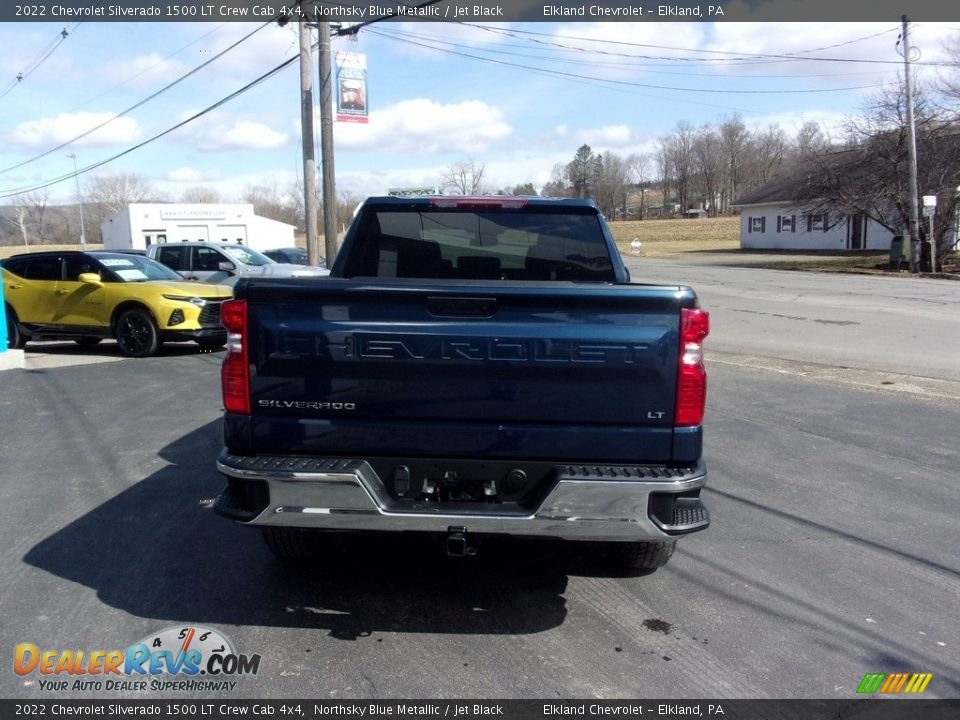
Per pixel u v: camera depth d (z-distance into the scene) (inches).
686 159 4857.3
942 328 552.4
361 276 195.0
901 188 1184.2
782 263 1424.7
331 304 129.8
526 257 195.5
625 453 131.0
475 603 152.5
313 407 132.2
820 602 153.2
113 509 203.0
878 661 132.2
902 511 203.3
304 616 146.3
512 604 152.2
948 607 151.3
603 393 129.6
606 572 167.2
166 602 151.3
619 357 128.2
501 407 130.3
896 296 791.7
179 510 202.4
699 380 129.2
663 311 127.9
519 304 128.2
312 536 156.7
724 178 4798.2
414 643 136.9
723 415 307.0
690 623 144.8
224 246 647.8
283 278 134.5
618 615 147.8
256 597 153.8
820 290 873.5
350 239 192.1
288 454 134.7
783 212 1935.3
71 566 167.3
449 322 128.5
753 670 129.0
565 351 128.2
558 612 148.9
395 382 130.5
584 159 4690.0
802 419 300.4
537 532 128.5
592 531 128.5
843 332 544.7
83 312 471.2
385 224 193.3
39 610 147.3
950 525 193.8
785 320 616.1
